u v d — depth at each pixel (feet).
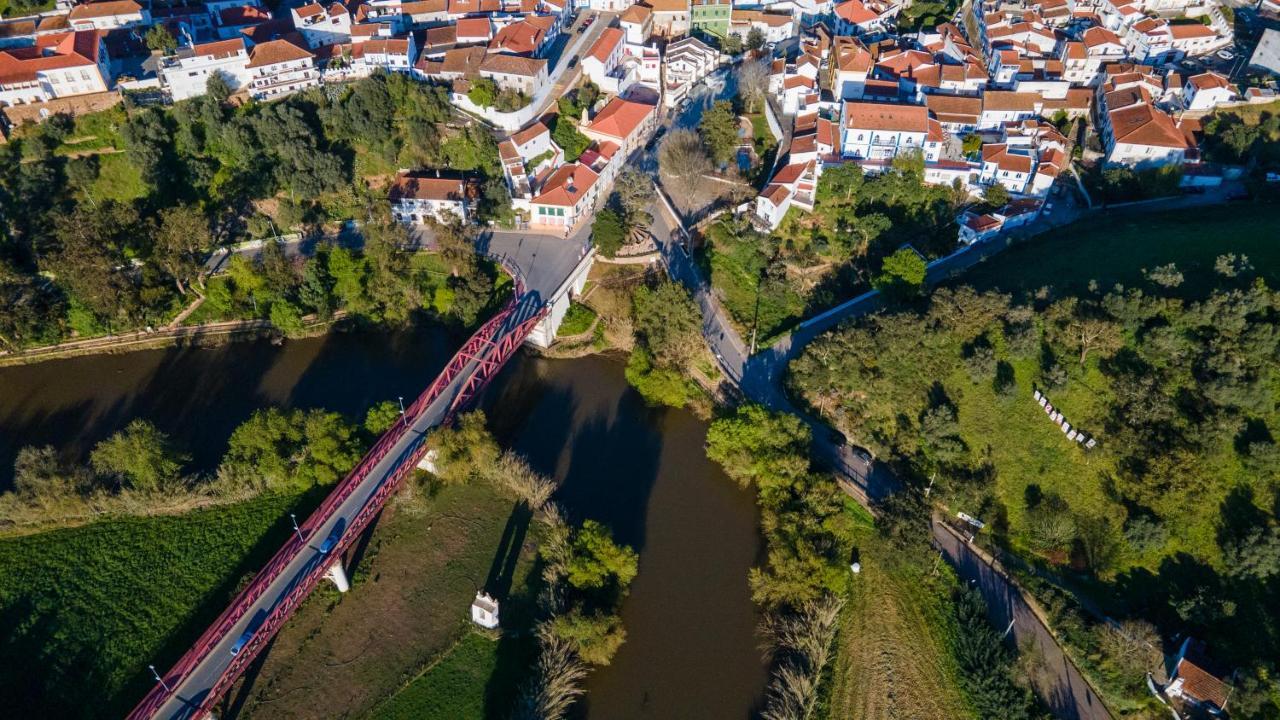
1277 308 360.28
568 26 642.63
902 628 328.08
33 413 424.05
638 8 636.89
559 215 497.05
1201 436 341.41
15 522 366.84
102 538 363.35
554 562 347.77
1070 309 396.37
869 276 472.85
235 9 619.67
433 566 354.33
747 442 379.14
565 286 460.96
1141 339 378.12
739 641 328.29
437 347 461.37
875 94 549.95
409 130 515.91
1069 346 388.98
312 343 463.42
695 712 305.94
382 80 521.24
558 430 418.10
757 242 479.41
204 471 391.65
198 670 301.22
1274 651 296.71
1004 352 397.80
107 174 498.28
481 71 543.80
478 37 581.94
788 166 505.25
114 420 420.36
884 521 348.38
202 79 517.14
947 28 618.03
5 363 451.53
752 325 456.86
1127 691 302.25
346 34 602.03
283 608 316.60
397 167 523.70
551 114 558.56
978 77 568.41
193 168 497.05
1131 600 328.70
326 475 369.71
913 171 500.74
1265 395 341.21
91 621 333.21
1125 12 642.22
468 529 368.89
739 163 538.47
